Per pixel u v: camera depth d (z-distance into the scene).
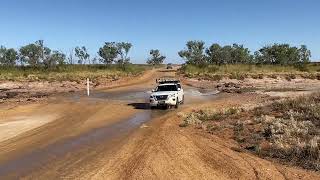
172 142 14.94
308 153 12.36
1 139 17.16
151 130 17.95
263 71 76.31
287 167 11.38
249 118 19.62
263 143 14.36
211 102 30.02
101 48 107.62
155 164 11.86
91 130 18.78
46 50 87.56
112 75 77.69
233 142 14.89
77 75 72.69
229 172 10.93
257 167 11.37
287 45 102.75
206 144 14.55
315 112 18.45
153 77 71.50
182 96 29.78
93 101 32.03
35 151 14.52
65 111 26.25
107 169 11.56
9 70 76.62
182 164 11.82
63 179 10.77
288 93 35.78
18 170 11.98
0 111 26.64
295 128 15.52
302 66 85.69
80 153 13.88
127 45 108.25
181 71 84.19
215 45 105.38
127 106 28.53
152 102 26.88
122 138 16.36
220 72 75.00
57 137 17.17
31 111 26.59
